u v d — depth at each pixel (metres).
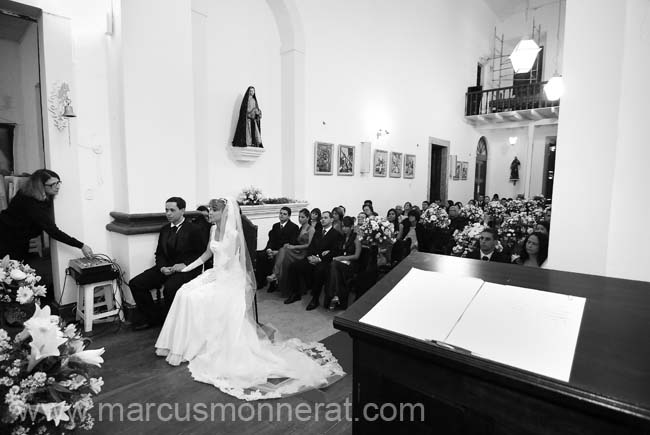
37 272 4.03
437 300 1.16
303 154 7.27
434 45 11.25
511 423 0.88
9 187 3.85
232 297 3.14
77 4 3.93
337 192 8.22
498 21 15.16
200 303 3.07
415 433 1.06
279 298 4.90
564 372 0.81
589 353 0.86
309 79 7.33
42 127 3.94
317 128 7.59
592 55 2.39
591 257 2.44
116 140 4.12
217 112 6.19
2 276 1.88
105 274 3.73
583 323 0.95
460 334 0.99
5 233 3.59
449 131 12.58
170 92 4.25
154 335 3.64
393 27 9.49
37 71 3.89
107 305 3.95
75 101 3.97
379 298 1.24
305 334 3.75
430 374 1.01
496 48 15.21
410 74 10.29
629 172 2.23
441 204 10.29
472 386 0.94
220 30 6.15
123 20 3.84
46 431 1.54
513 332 0.96
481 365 0.88
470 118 13.59
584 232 2.47
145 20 4.01
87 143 4.08
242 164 6.60
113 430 2.22
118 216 4.11
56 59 3.80
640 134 2.18
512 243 5.00
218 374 2.81
